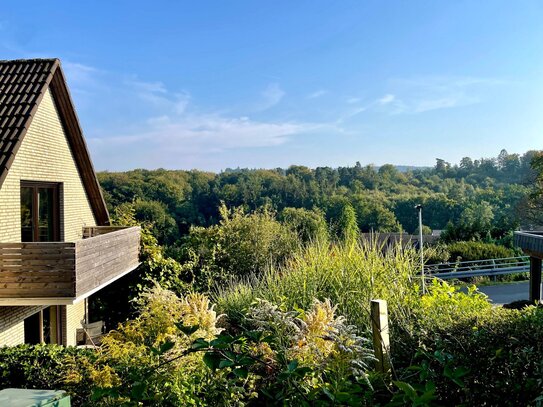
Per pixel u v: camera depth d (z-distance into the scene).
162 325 5.45
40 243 9.22
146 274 15.05
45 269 9.23
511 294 18.31
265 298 6.87
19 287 9.23
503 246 24.92
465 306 5.06
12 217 10.52
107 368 4.48
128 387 2.68
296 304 6.18
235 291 8.73
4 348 8.19
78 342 14.02
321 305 4.38
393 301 5.46
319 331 3.65
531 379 3.13
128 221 16.03
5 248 9.21
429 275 6.42
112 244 11.72
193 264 16.55
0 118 10.45
